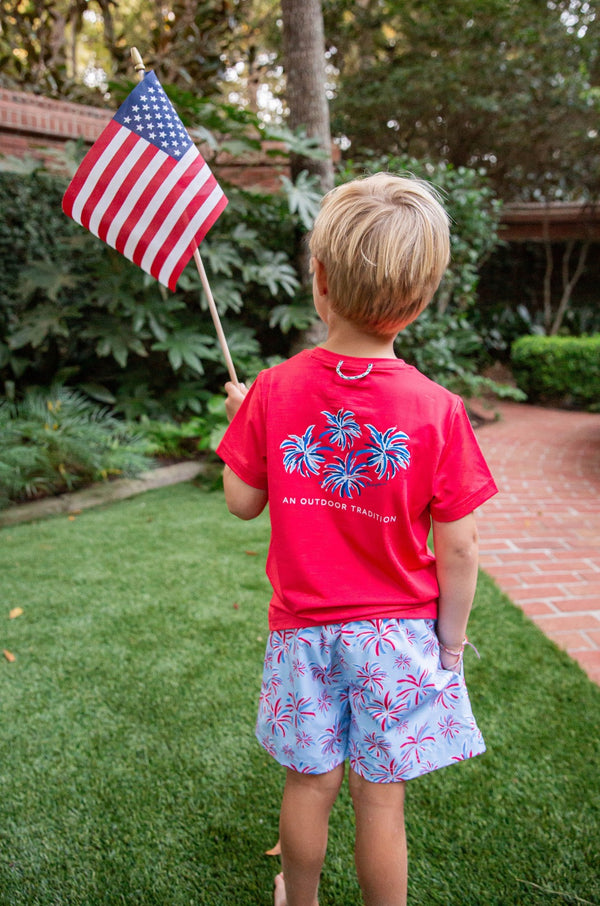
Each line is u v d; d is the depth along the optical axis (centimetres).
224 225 571
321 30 575
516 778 175
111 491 440
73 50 806
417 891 142
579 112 1005
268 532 371
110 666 230
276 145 631
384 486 107
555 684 220
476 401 871
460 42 1038
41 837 157
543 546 360
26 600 282
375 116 1087
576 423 741
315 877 120
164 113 140
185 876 147
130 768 180
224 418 512
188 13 748
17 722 199
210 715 203
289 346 671
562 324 1074
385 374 108
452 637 120
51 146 623
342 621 111
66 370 526
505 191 1138
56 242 569
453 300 733
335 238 105
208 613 270
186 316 560
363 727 113
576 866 148
